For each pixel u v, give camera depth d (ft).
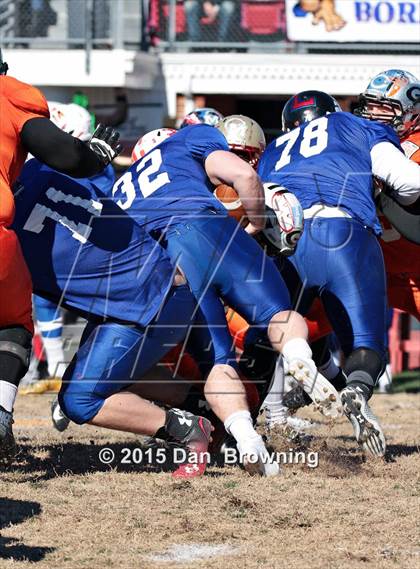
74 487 49.03
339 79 132.77
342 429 70.54
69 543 39.83
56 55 133.90
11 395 46.78
